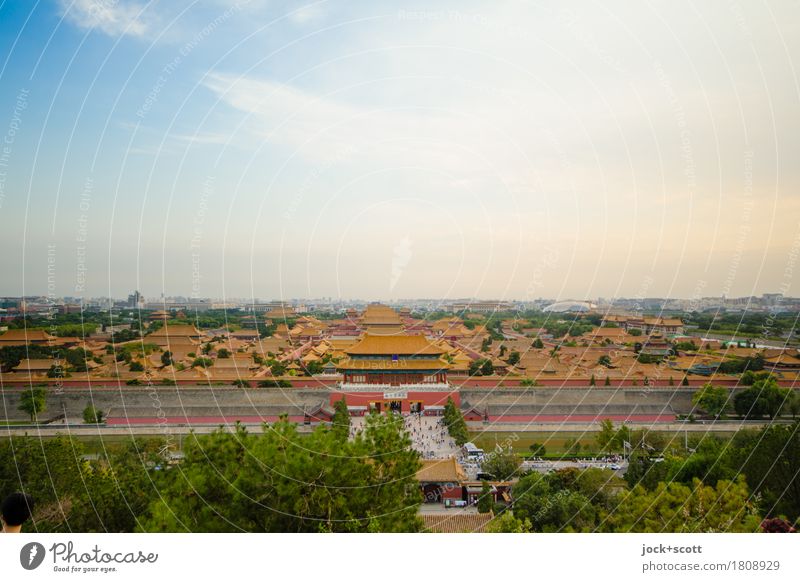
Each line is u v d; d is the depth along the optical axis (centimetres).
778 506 3306
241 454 2384
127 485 2898
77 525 2820
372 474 2495
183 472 2341
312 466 2333
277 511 2286
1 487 3198
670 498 2983
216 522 2272
